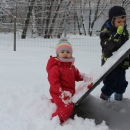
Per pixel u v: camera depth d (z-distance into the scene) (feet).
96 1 56.70
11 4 40.01
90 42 35.22
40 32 40.47
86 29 61.11
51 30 38.99
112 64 7.86
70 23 44.37
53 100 8.80
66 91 8.47
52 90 8.71
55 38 38.27
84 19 59.57
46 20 39.83
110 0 53.78
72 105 8.34
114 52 8.66
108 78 9.96
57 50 9.09
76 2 47.47
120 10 9.16
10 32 42.01
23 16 41.52
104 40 9.36
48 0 40.06
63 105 8.27
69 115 8.24
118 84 10.10
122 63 9.68
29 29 41.22
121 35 9.36
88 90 8.16
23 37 37.35
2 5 39.81
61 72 8.86
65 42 9.07
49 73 8.78
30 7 38.01
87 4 52.49
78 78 9.39
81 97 8.27
